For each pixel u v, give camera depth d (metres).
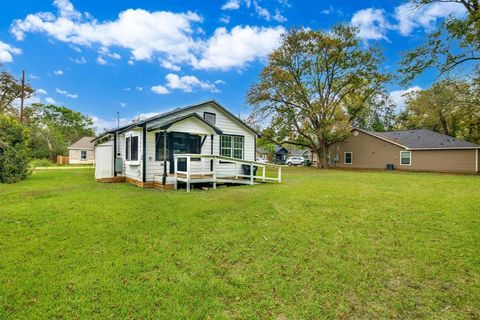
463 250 3.38
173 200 6.38
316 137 26.12
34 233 3.92
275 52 22.66
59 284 2.51
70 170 18.00
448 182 11.11
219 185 9.96
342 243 3.65
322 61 22.95
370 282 2.65
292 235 3.94
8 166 10.05
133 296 2.34
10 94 25.25
